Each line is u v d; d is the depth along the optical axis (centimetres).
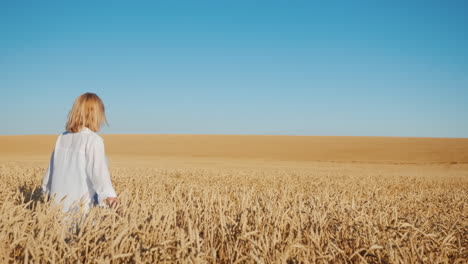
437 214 688
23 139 7988
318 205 533
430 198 1058
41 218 326
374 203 656
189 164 4209
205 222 374
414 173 3394
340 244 369
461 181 2130
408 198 945
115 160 5028
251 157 5944
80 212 353
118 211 377
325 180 1822
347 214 452
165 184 1156
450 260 369
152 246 323
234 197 766
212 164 4303
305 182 1684
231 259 314
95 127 404
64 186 389
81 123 396
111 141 7969
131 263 297
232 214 446
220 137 8612
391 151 6438
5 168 1432
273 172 2417
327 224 397
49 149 6738
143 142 7844
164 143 7712
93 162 381
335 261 337
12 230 308
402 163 5003
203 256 295
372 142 7656
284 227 391
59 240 299
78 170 388
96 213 349
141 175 1469
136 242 314
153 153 6456
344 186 1529
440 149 6581
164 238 326
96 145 385
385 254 346
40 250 284
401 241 366
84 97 398
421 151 6378
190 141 7994
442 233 437
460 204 920
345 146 7144
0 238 291
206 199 506
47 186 420
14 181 852
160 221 349
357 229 394
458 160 5372
